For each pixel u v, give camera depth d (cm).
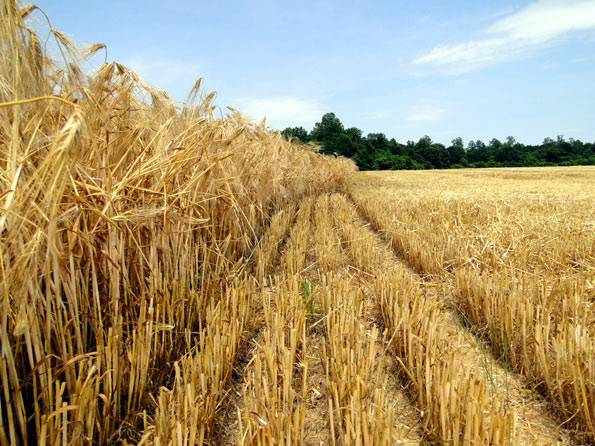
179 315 273
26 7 165
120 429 189
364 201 966
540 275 401
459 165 8112
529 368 251
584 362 217
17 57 153
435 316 276
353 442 170
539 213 719
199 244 338
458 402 182
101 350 189
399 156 7194
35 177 130
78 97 210
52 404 162
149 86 290
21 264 140
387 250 594
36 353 157
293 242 540
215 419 208
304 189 1034
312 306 330
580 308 292
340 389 203
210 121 356
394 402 228
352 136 7056
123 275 224
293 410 214
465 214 723
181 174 297
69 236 181
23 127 162
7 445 146
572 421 209
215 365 218
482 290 323
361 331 268
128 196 227
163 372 236
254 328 308
